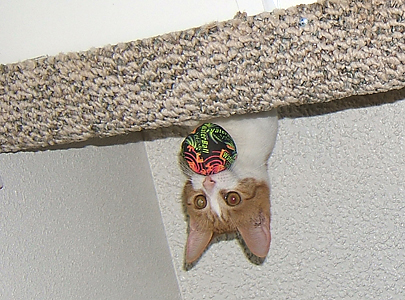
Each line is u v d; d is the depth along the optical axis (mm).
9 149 426
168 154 656
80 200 496
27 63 416
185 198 560
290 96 385
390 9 356
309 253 625
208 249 649
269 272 637
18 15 446
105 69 403
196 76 391
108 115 410
